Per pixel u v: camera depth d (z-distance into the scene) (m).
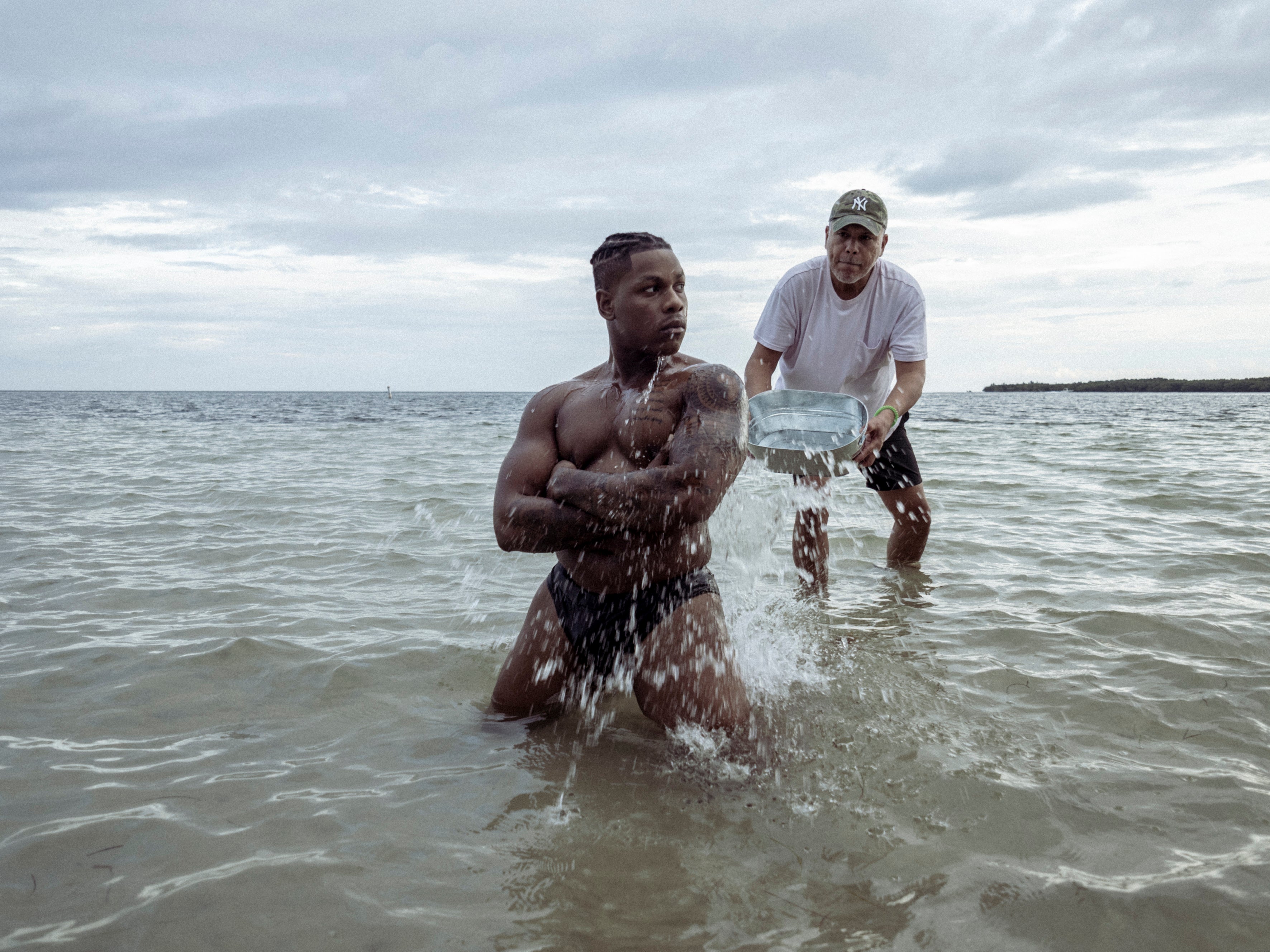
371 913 1.79
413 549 5.59
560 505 2.58
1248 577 4.60
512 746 2.64
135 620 3.91
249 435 18.66
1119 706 2.88
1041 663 3.31
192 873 1.93
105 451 13.66
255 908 1.81
